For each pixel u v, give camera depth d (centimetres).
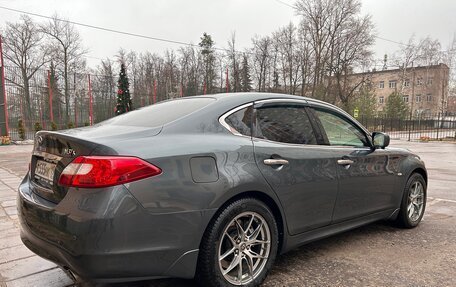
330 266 300
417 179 423
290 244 281
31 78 4212
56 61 4869
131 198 196
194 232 218
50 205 211
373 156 359
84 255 188
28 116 2898
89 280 196
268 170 259
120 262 193
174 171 213
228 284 237
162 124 244
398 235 388
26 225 229
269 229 261
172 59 5553
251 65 5203
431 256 325
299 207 281
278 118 291
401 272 288
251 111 276
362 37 4006
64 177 206
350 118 358
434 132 3803
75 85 3969
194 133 242
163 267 209
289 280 272
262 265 260
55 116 3375
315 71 4253
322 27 4197
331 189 306
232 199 240
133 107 4100
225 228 234
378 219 374
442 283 268
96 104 3809
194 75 5438
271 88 5116
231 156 241
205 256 225
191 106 278
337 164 314
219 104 269
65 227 194
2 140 1923
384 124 3988
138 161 202
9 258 312
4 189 619
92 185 193
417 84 6406
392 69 6750
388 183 378
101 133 231
